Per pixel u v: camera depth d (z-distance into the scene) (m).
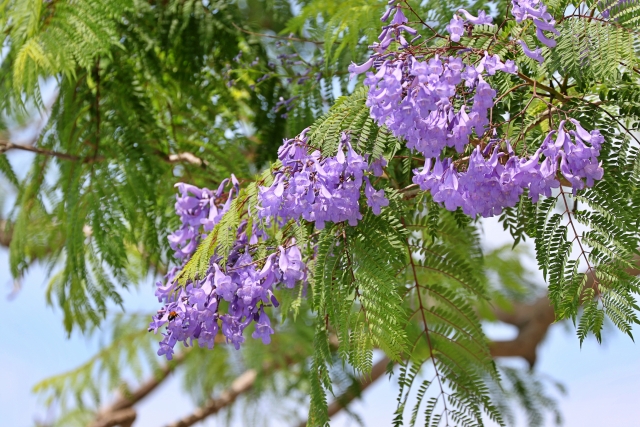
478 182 1.49
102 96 2.08
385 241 1.59
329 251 1.60
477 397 1.78
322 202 1.52
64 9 1.89
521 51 1.55
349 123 1.56
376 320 1.57
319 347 1.67
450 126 1.48
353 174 1.52
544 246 1.56
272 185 1.54
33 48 1.86
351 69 1.52
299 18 2.02
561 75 1.57
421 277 1.88
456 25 1.50
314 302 1.60
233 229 1.59
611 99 1.56
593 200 1.53
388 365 1.78
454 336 1.79
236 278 1.60
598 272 1.53
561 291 1.54
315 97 2.03
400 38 1.51
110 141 2.06
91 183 2.04
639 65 1.53
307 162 1.53
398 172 1.77
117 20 2.04
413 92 1.47
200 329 1.61
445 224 1.86
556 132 1.51
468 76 1.47
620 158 1.53
